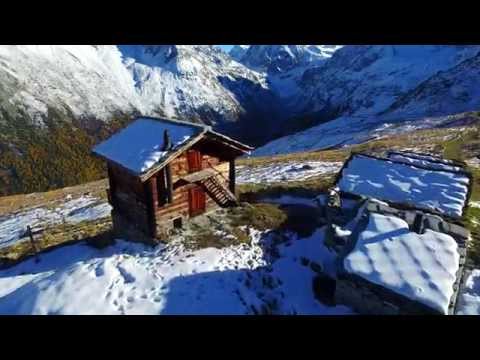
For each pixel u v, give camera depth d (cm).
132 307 1703
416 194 2355
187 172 2503
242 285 1914
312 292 1927
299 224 2648
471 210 2736
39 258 2555
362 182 2545
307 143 11969
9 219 4562
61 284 1836
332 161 5112
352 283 1667
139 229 2502
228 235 2388
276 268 2141
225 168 2736
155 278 1905
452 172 2503
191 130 2384
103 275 1916
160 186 2344
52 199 5288
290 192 3322
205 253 2166
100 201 4509
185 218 2530
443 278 1513
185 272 1966
